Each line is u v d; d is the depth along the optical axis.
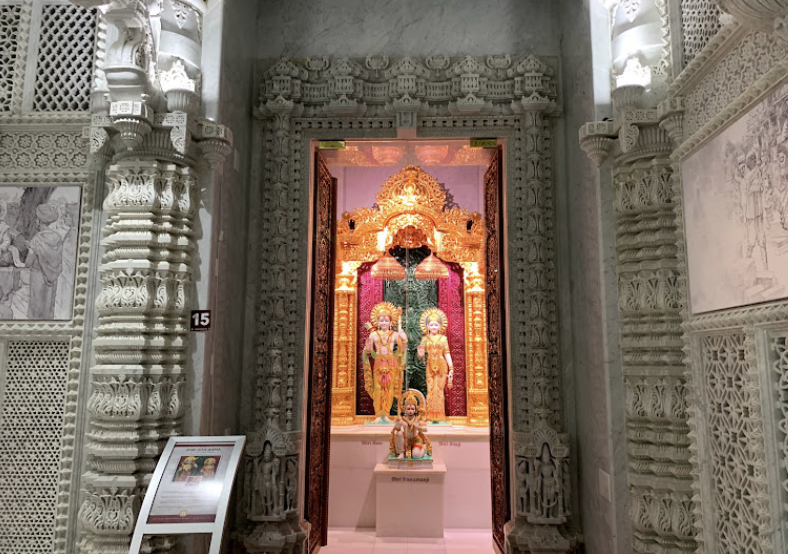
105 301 3.12
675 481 2.79
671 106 2.85
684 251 2.79
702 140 2.58
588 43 3.43
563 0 4.07
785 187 1.98
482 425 5.82
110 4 2.97
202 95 3.47
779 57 2.13
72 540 3.13
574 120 3.79
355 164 4.86
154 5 3.35
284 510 3.78
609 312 3.16
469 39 4.23
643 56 3.17
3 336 3.29
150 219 3.22
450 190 6.36
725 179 2.39
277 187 4.04
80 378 3.24
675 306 2.88
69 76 3.59
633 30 3.21
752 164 2.19
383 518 5.04
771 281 2.06
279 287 3.97
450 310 6.26
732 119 2.33
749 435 2.21
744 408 2.30
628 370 3.03
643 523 2.88
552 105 4.01
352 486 5.44
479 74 4.06
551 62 4.16
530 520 3.63
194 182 3.35
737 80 2.41
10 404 3.29
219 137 3.30
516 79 4.04
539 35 4.22
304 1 4.35
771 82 2.05
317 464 4.42
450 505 5.41
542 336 3.82
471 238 6.09
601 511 3.24
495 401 4.39
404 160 4.77
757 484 2.12
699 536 2.61
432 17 4.28
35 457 3.26
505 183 4.10
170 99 3.21
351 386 6.02
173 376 3.16
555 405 3.82
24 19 3.57
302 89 4.16
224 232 3.59
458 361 6.18
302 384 3.99
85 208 3.38
